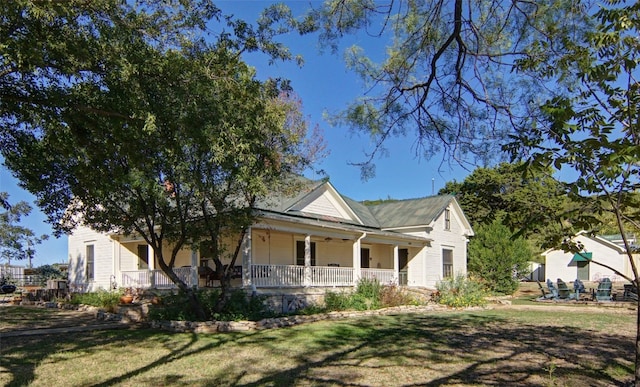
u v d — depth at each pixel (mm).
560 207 5531
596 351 9797
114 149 7492
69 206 13156
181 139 6898
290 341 10945
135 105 6598
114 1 6539
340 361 8797
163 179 11328
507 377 7594
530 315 16828
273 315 14820
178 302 14344
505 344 10664
